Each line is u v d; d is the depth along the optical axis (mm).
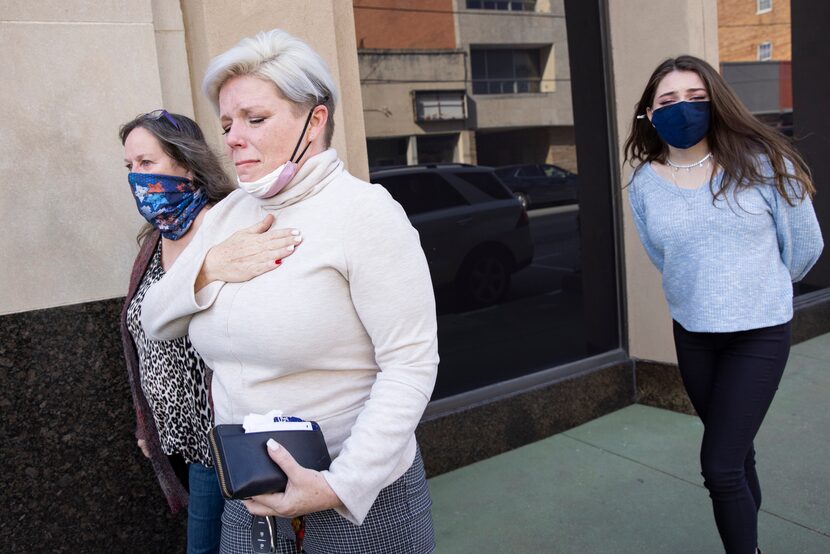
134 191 1778
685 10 3572
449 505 3053
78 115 2275
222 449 1143
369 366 1335
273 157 1281
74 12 2242
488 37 3639
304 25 2520
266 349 1248
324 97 1328
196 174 1839
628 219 4020
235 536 1479
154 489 2484
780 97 5062
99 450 2389
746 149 2088
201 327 1350
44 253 2262
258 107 1261
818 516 2723
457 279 3617
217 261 1311
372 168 3340
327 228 1256
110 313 2375
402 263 1254
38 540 2314
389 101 3365
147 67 2365
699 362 2215
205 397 1748
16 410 2252
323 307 1243
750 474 2260
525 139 3787
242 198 1485
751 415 2033
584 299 4059
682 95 2156
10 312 2221
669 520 2797
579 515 2889
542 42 3785
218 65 1276
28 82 2197
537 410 3678
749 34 4820
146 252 1943
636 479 3164
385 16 3326
